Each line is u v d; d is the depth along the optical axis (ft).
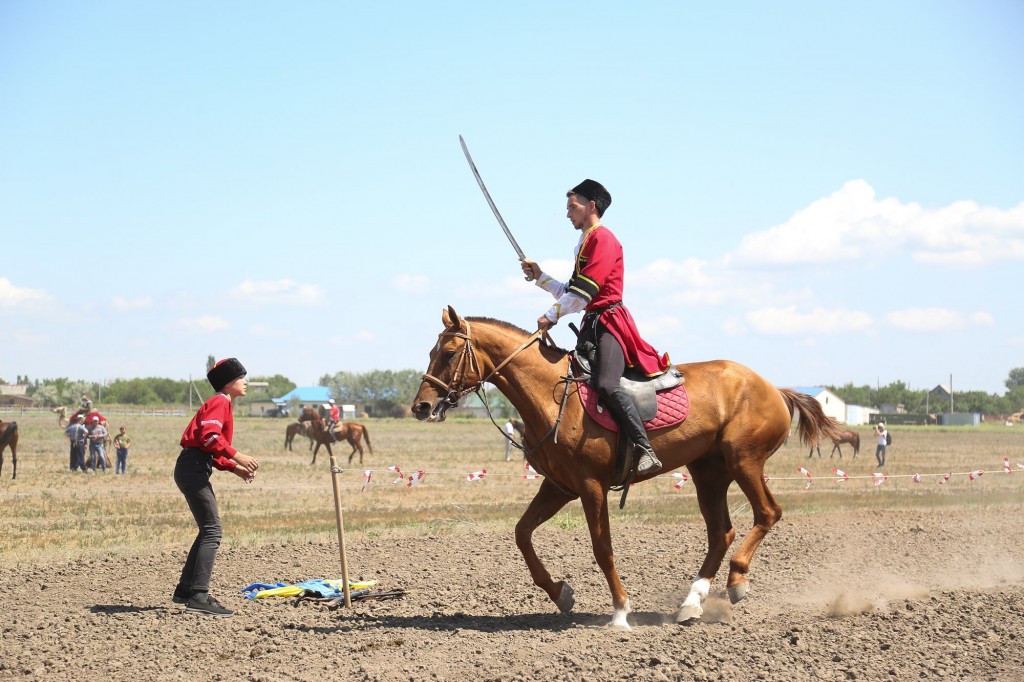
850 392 504.02
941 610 27.09
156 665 23.13
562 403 26.66
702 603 27.96
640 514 54.95
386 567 36.73
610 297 27.30
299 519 54.54
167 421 263.70
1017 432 272.31
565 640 24.82
